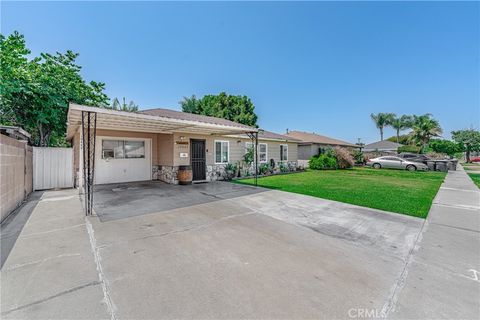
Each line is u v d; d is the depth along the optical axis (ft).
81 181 25.54
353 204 20.72
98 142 31.27
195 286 7.88
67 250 10.69
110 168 32.53
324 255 10.51
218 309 6.68
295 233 13.42
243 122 103.91
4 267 9.04
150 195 24.39
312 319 6.31
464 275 8.86
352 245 11.73
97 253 10.41
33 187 27.50
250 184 33.04
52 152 29.45
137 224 14.69
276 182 35.45
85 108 16.72
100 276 8.45
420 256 10.52
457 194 25.84
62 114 39.19
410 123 130.31
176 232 13.32
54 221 15.23
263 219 16.14
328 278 8.52
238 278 8.43
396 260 10.09
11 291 7.43
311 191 27.22
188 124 24.49
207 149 37.76
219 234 13.10
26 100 35.42
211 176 38.37
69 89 40.57
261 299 7.18
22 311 6.48
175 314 6.45
